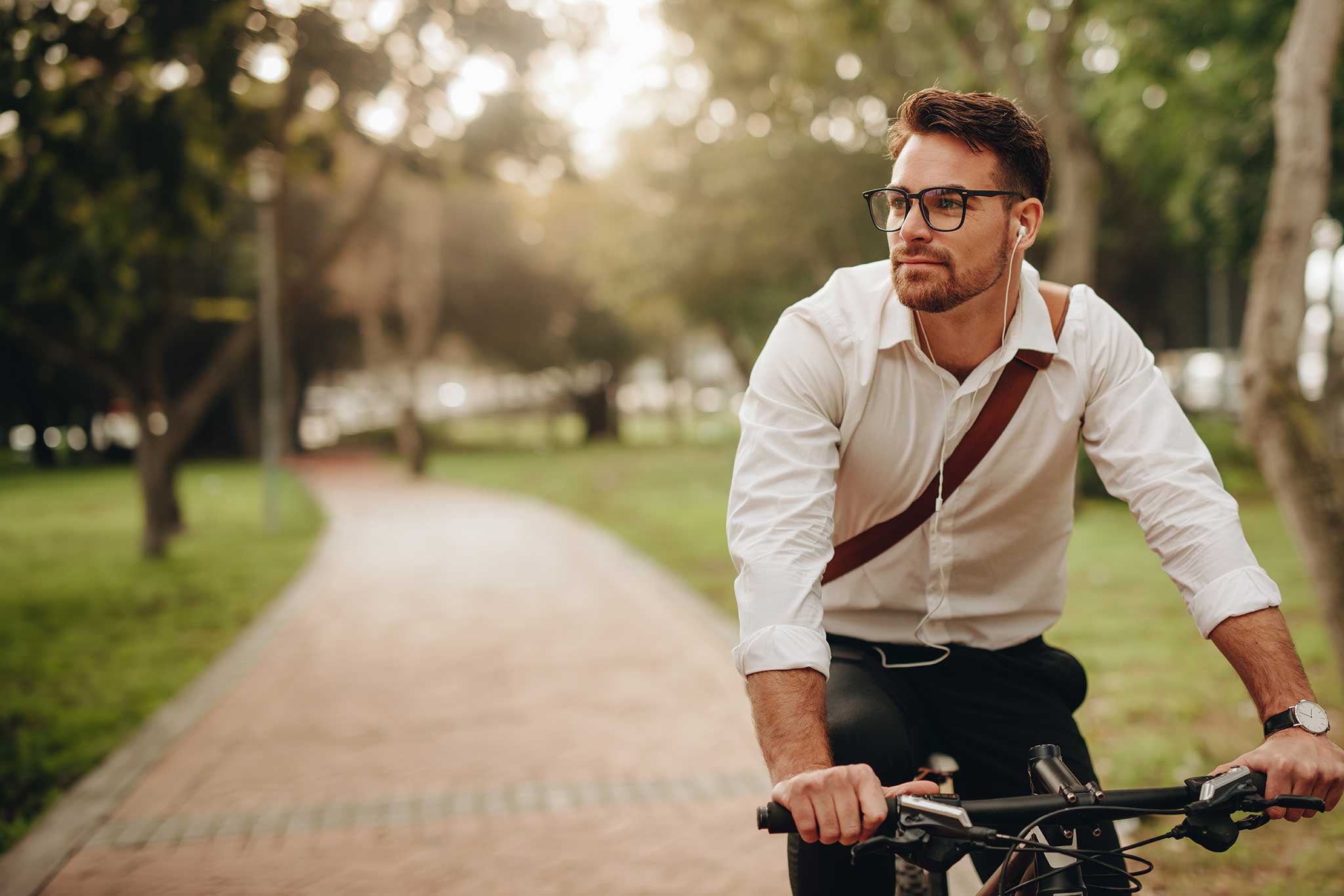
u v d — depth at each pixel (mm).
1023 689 1997
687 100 21406
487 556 12258
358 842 4004
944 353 1848
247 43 7418
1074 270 12062
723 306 25531
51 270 9352
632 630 7910
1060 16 11742
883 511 1944
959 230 1640
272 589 10219
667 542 12898
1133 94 13820
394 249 33438
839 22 11430
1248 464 17281
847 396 1863
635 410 72688
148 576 11125
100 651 7613
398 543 13719
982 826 1354
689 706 5820
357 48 8422
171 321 12773
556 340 40500
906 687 2012
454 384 78750
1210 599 1605
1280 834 3725
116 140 7332
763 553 1654
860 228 20922
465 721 5648
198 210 8664
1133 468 1776
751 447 1799
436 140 10273
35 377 29344
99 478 28328
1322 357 18484
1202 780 1451
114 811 4363
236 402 37500
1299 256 4574
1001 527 1935
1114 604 7918
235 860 3855
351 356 41875
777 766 1479
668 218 23703
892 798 1372
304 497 21234
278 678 6680
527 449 40062
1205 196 14383
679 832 4035
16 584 10656
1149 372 1855
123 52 7020
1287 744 1448
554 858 3820
